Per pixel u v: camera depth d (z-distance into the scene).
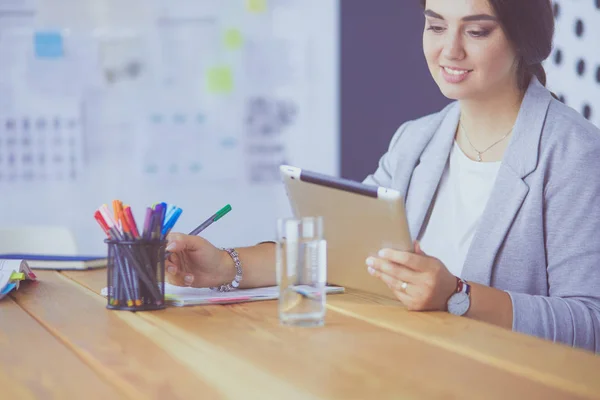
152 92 3.82
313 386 0.95
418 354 1.11
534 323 1.51
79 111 3.79
